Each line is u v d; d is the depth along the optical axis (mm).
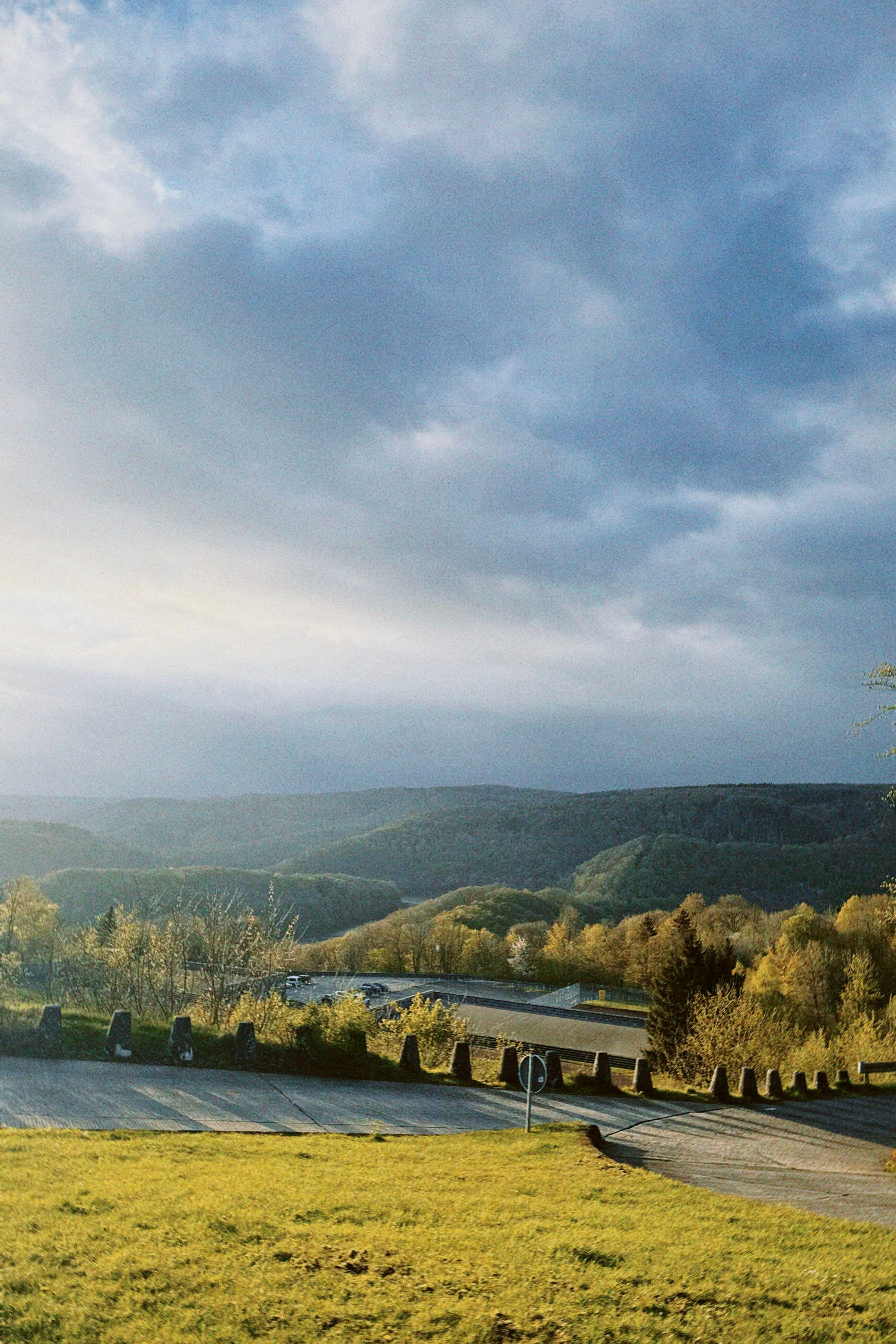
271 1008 23000
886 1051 38281
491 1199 10062
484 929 102062
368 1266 7277
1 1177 8695
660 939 81188
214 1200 8523
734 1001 38875
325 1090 17219
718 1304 7090
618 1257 8117
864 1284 7906
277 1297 6500
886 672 18250
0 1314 6020
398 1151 12789
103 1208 8047
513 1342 6105
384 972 84250
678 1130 19547
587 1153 14227
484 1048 41438
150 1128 12102
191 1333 5898
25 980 29078
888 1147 20328
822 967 69250
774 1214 10859
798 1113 24562
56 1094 13336
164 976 24750
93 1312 6121
